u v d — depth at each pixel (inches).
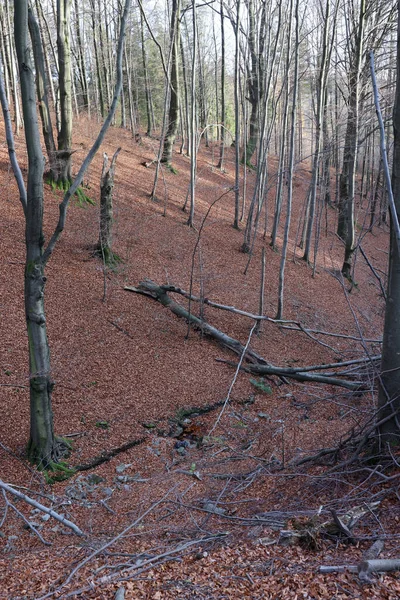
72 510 254.1
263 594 143.9
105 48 1246.3
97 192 683.4
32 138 257.1
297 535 177.2
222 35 980.6
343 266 770.8
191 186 718.5
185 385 395.2
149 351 426.3
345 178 919.7
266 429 353.4
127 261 560.1
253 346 485.1
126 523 237.9
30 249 270.8
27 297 275.1
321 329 562.3
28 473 276.2
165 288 500.1
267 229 890.1
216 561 170.1
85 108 1293.1
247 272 653.3
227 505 247.0
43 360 281.7
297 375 417.7
